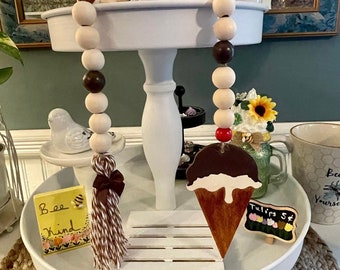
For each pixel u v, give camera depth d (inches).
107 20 17.1
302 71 36.9
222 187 19.2
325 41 35.6
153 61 22.2
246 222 23.5
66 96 39.0
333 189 27.4
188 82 37.8
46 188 29.3
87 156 25.1
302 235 21.4
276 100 37.9
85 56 17.2
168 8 16.5
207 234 22.4
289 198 28.2
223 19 16.5
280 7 34.1
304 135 31.0
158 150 24.1
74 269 20.9
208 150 19.1
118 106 38.9
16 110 39.6
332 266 23.8
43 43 36.3
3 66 37.8
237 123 27.4
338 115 38.2
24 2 35.0
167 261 19.9
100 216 19.0
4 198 30.3
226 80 17.4
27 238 22.6
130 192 30.1
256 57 36.6
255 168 19.0
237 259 21.3
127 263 19.9
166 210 25.9
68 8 17.8
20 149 40.3
